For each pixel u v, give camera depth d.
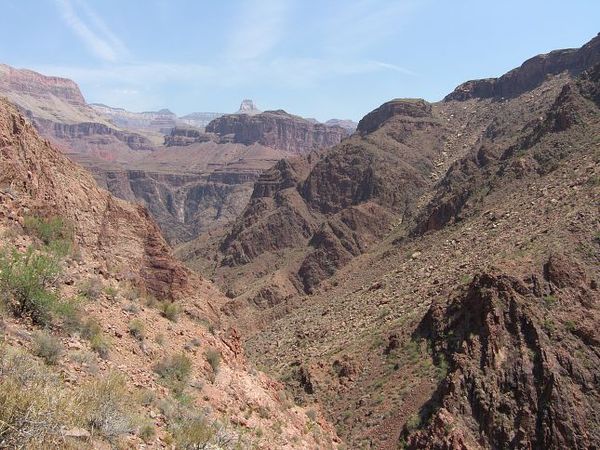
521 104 135.25
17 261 12.69
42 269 13.27
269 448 15.05
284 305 79.94
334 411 34.97
